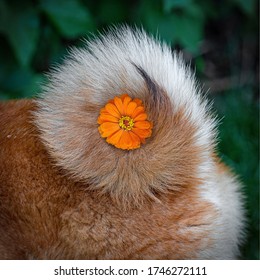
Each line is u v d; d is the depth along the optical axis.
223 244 1.17
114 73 1.09
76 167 1.08
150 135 1.08
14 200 1.10
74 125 1.08
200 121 1.11
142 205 1.09
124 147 1.07
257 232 1.41
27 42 1.45
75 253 1.10
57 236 1.10
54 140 1.09
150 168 1.08
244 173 1.49
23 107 1.15
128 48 1.11
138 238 1.10
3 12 1.45
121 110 1.07
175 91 1.10
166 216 1.10
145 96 1.08
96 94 1.09
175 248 1.11
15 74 1.49
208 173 1.13
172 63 1.11
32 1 1.50
